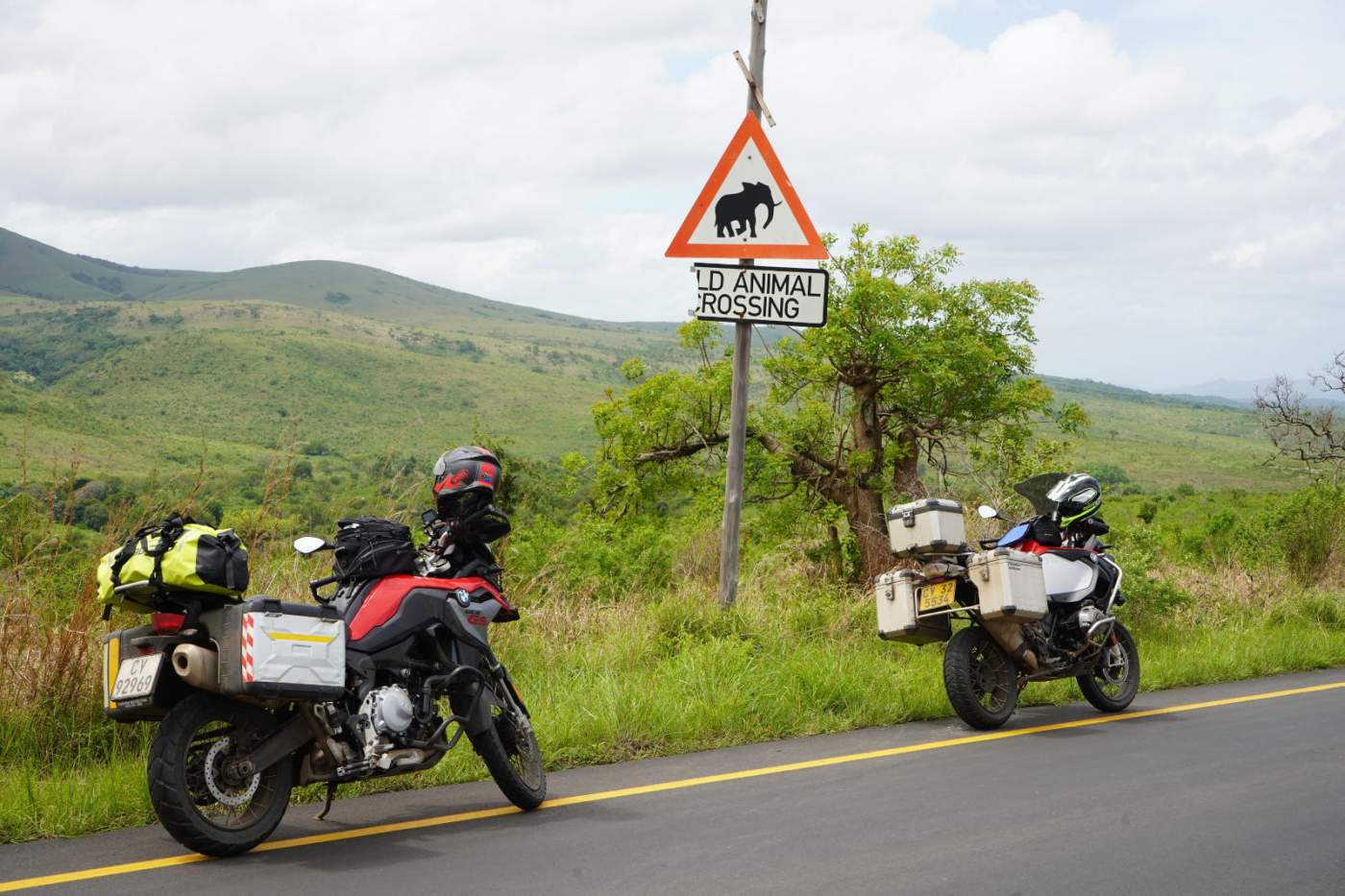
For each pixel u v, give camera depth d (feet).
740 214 35.55
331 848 19.58
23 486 27.20
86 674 25.95
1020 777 24.99
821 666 33.32
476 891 17.35
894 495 85.97
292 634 19.02
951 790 23.77
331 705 20.12
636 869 18.49
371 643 20.68
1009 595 30.22
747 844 19.90
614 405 93.15
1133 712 33.47
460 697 21.57
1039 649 32.12
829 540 82.02
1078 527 34.30
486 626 22.49
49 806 21.03
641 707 28.91
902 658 38.06
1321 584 64.34
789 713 30.66
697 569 61.16
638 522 88.22
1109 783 24.47
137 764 23.52
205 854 18.83
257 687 18.42
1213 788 23.97
